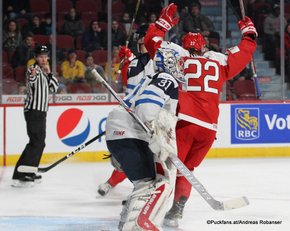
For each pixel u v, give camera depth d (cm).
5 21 2012
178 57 908
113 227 1067
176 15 2033
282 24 1988
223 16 1952
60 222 1105
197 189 906
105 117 1806
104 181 1519
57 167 1708
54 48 1941
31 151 1458
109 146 888
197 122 1063
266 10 2088
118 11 2056
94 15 2045
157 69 898
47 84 1484
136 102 859
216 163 1783
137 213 858
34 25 2022
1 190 1414
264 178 1559
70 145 1786
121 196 1341
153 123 849
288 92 2031
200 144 1088
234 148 1888
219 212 1182
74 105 1784
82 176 1582
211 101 1074
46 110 1482
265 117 1903
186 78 1073
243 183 1492
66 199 1313
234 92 2017
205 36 2052
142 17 2061
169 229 1059
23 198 1326
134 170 869
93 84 1991
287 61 2039
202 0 2069
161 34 1095
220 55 1100
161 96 849
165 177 873
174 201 1076
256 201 1288
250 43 1118
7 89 1983
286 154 1920
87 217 1148
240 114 1886
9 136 1750
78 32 2019
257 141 1900
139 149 868
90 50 2014
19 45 2002
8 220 1123
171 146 870
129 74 1099
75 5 2041
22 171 1146
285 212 1188
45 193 1377
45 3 2038
